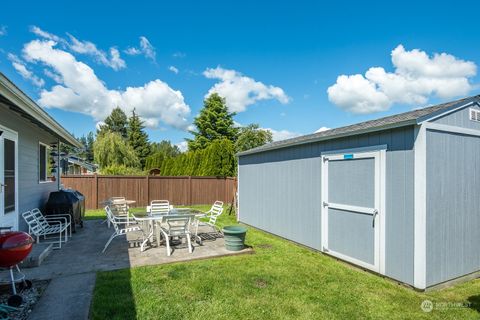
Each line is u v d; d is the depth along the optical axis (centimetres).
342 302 342
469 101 439
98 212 1091
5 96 342
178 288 371
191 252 538
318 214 566
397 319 304
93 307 314
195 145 2602
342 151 507
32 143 644
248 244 628
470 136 443
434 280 392
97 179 1187
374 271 441
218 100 2723
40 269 434
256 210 818
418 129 384
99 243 607
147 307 317
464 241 431
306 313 314
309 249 588
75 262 472
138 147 3216
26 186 602
